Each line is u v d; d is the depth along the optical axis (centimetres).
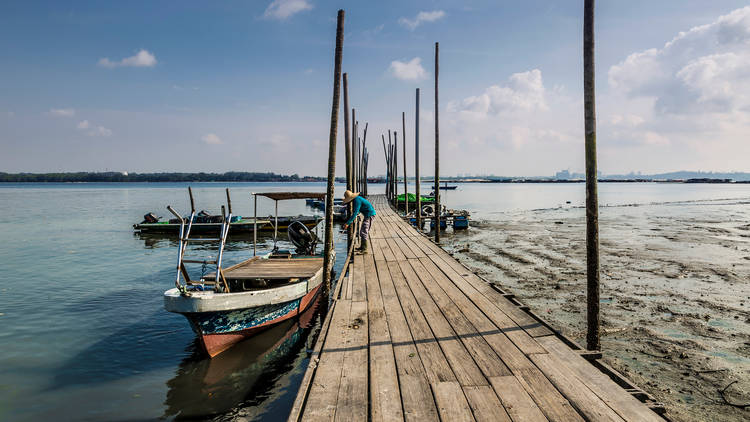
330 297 1121
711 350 692
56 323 923
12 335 851
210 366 711
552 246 1889
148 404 591
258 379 667
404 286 801
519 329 543
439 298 709
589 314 523
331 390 389
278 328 852
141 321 941
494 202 5909
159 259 1711
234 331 746
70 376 674
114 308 1035
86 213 3950
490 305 658
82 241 2222
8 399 601
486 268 1395
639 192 9694
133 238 2344
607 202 5809
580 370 418
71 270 1488
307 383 408
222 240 748
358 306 668
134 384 650
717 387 572
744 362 645
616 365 643
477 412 343
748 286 1109
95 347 791
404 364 441
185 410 577
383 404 359
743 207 4444
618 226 2730
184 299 668
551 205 5191
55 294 1162
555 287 1123
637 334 768
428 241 1463
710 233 2314
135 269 1508
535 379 400
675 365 641
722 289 1081
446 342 504
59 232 2573
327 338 525
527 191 10731
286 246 2095
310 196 1188
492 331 538
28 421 545
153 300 1106
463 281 836
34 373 683
